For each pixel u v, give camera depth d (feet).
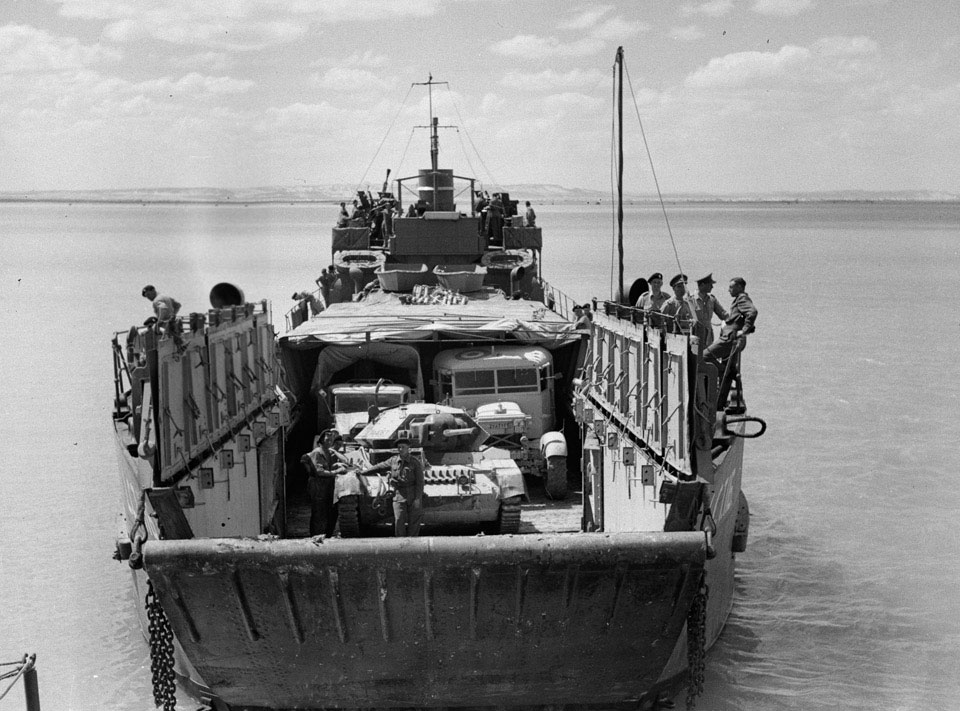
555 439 54.13
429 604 32.60
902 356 122.21
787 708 40.68
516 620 33.14
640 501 39.09
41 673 42.98
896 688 42.19
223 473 40.52
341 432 50.60
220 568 31.94
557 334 58.85
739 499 46.91
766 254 342.03
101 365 115.03
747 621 48.55
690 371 34.40
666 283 218.79
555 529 48.88
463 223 78.79
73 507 63.36
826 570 54.65
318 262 294.05
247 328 45.70
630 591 32.78
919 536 59.67
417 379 59.21
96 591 51.29
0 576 52.90
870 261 308.40
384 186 88.94
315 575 31.96
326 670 34.30
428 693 34.86
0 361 118.42
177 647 38.83
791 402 95.40
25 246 417.69
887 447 78.43
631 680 34.99
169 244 423.23
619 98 57.57
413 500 41.37
